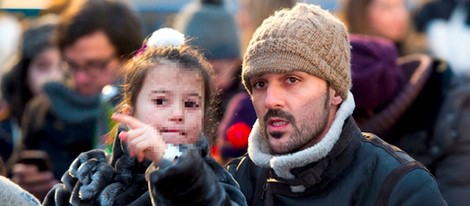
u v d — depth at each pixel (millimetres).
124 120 3201
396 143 4820
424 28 6754
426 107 4820
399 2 5734
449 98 4816
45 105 5305
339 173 3561
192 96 3383
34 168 4922
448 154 4801
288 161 3520
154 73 3377
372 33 5637
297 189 3578
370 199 3541
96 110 5242
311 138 3543
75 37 5090
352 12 5617
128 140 3172
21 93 6012
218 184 3191
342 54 3564
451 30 6660
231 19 5734
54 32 5512
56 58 6023
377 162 3562
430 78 4824
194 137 3375
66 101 5262
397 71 4762
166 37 3525
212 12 5699
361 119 4742
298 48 3484
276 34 3506
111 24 5094
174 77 3377
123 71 3695
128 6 5184
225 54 5633
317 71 3506
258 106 3562
